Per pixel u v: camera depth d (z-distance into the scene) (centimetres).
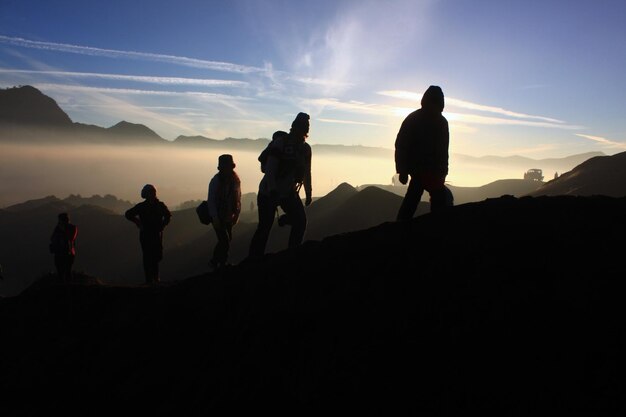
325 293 499
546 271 433
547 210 539
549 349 362
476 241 500
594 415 314
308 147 855
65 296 680
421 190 740
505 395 343
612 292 393
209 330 512
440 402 354
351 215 9106
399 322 428
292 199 856
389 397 369
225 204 999
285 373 423
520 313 398
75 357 545
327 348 429
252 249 841
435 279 462
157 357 504
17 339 614
